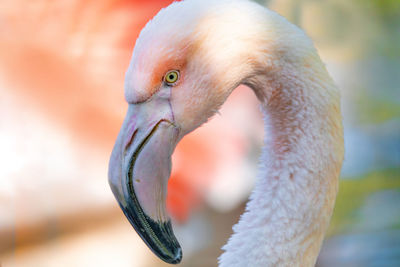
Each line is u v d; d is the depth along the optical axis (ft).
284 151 5.81
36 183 9.12
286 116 5.78
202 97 5.68
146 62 5.65
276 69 5.72
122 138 5.72
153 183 5.72
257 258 5.81
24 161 9.15
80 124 9.51
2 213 8.95
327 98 5.76
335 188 5.83
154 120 5.69
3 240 8.95
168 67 5.65
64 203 9.23
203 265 9.25
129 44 9.62
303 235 5.80
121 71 9.62
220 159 9.46
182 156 9.43
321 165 5.78
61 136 9.40
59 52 9.51
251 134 9.62
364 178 10.63
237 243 5.83
